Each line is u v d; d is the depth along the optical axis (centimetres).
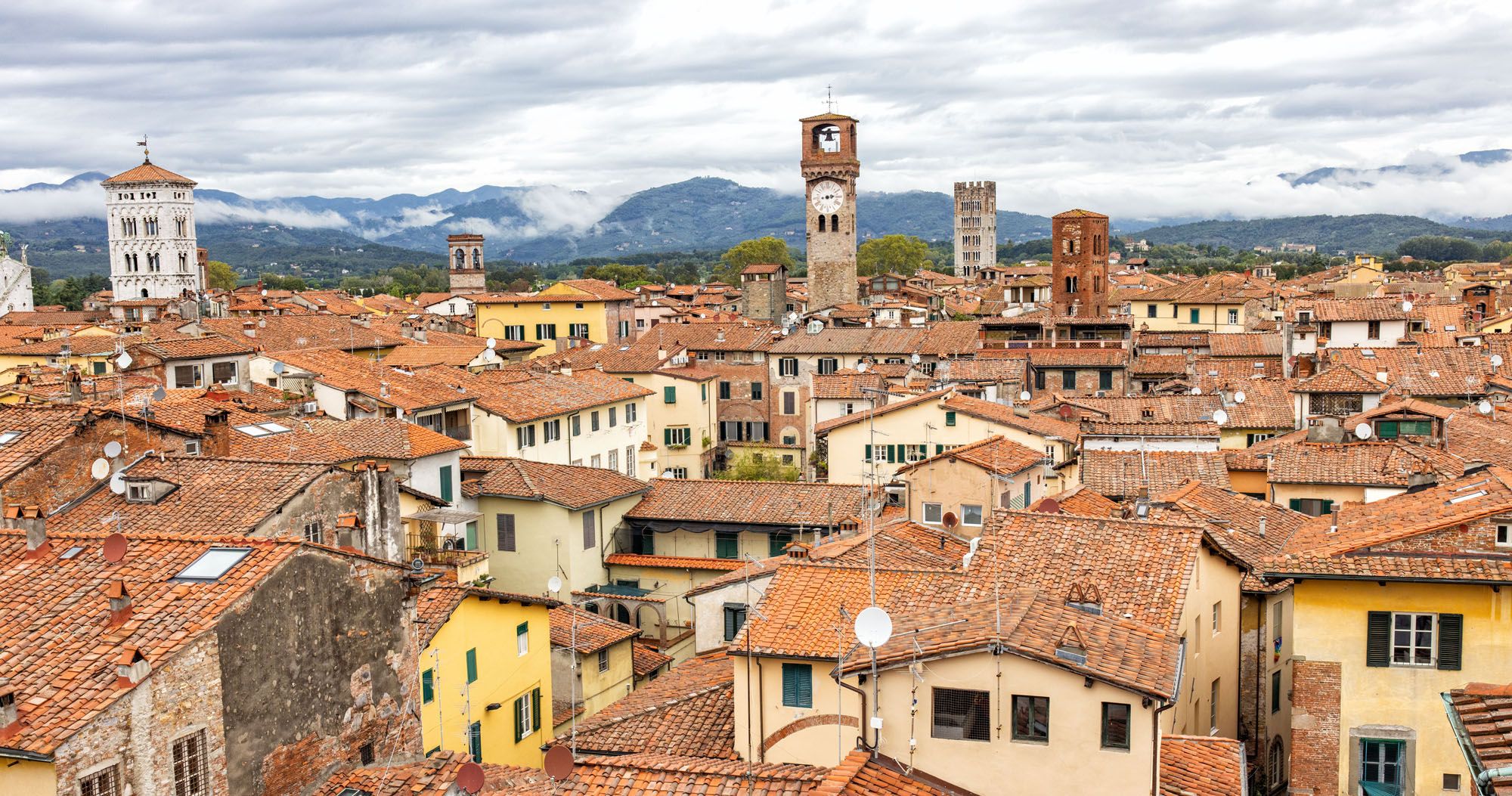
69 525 4594
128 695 2788
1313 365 10612
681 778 3341
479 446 9525
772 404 14738
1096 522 4734
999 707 3175
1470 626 3769
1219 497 6034
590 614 6538
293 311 18625
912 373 12306
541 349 17550
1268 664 5359
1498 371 9694
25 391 7406
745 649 3928
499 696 5119
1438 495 4609
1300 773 3916
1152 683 3098
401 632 3628
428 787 3300
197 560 3278
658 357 13988
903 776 3206
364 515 4881
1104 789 3112
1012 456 6894
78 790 2686
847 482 9456
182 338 10212
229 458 4981
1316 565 3856
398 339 13700
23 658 2933
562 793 3316
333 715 3359
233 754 3041
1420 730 3822
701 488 8594
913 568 4806
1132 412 9519
